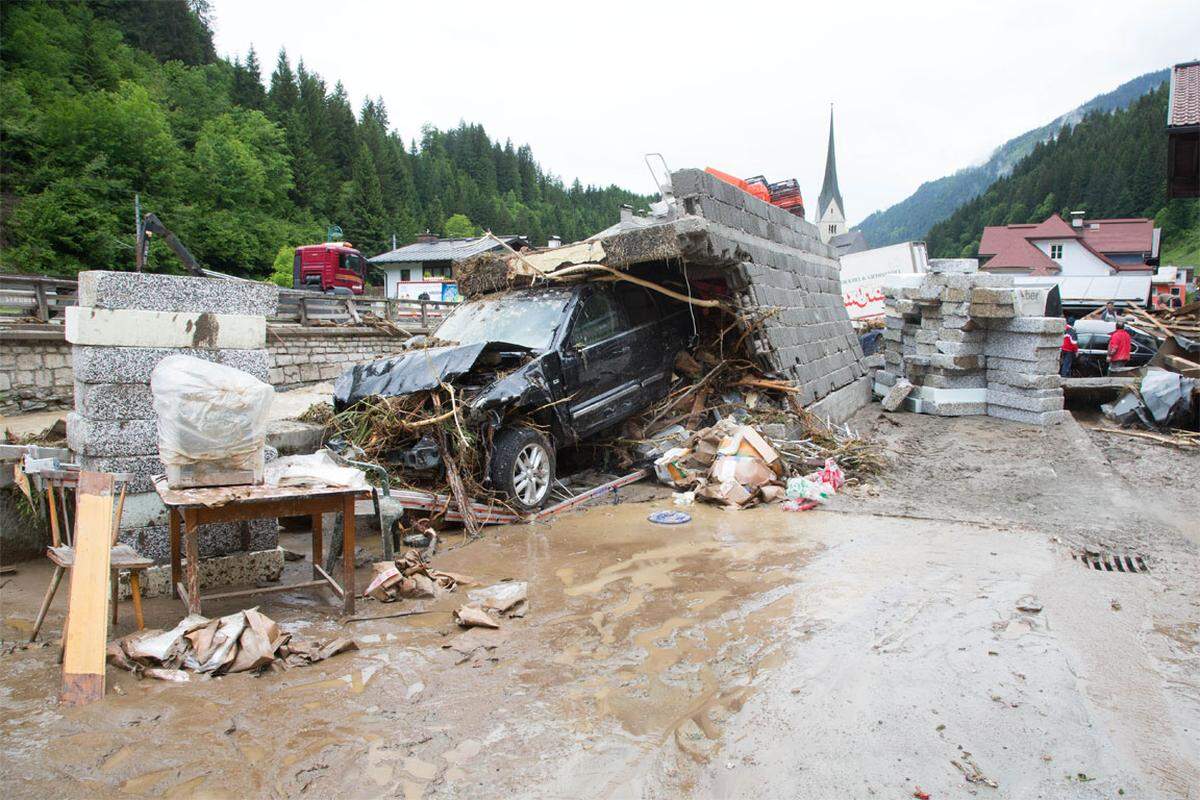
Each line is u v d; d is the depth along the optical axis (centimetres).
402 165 10488
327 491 422
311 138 9025
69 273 4059
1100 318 2128
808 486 709
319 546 489
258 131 7144
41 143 4762
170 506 421
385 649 392
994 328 1093
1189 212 9831
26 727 310
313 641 396
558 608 448
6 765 280
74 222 4150
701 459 779
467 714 320
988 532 593
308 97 9569
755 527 624
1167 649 377
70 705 329
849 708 318
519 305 821
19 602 475
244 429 413
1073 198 11212
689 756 284
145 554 480
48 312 1310
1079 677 346
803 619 418
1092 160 11500
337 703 331
